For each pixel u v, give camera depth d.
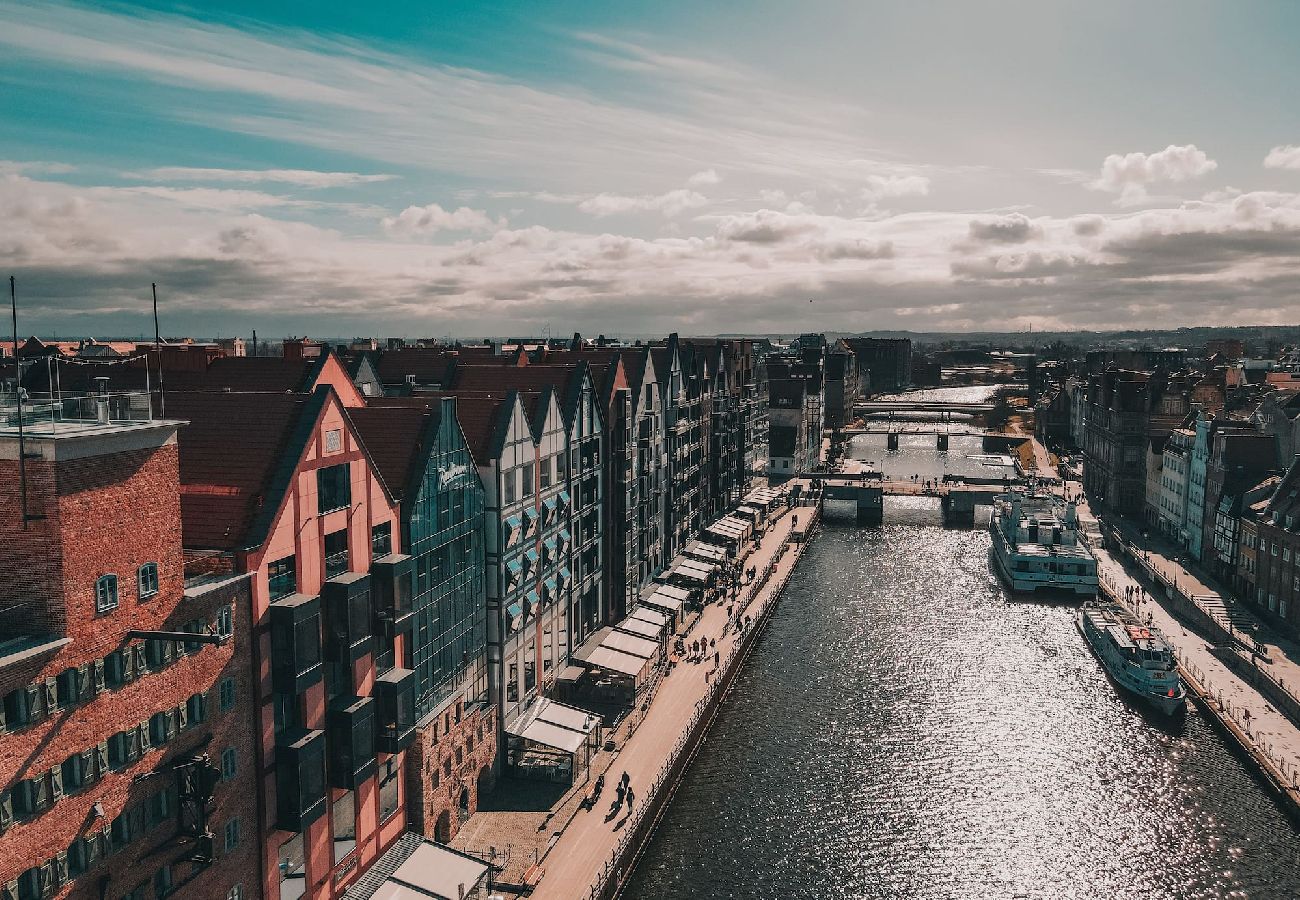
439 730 57.09
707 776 74.19
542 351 105.81
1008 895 59.62
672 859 62.59
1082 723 85.06
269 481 44.59
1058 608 121.25
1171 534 151.25
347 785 46.34
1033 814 69.25
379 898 48.03
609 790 65.88
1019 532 135.12
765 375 188.12
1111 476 178.75
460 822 60.56
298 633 43.34
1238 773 75.62
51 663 32.47
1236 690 89.75
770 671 97.38
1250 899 59.53
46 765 32.44
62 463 32.62
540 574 72.50
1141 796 72.00
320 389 47.03
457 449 59.62
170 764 37.94
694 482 128.12
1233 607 111.56
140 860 36.53
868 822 67.69
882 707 88.25
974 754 78.62
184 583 38.59
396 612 50.59
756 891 59.41
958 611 119.62
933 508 196.88
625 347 125.88
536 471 71.00
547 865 56.09
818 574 139.12
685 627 103.81
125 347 145.25
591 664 79.44
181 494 44.88
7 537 32.91
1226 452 124.31
